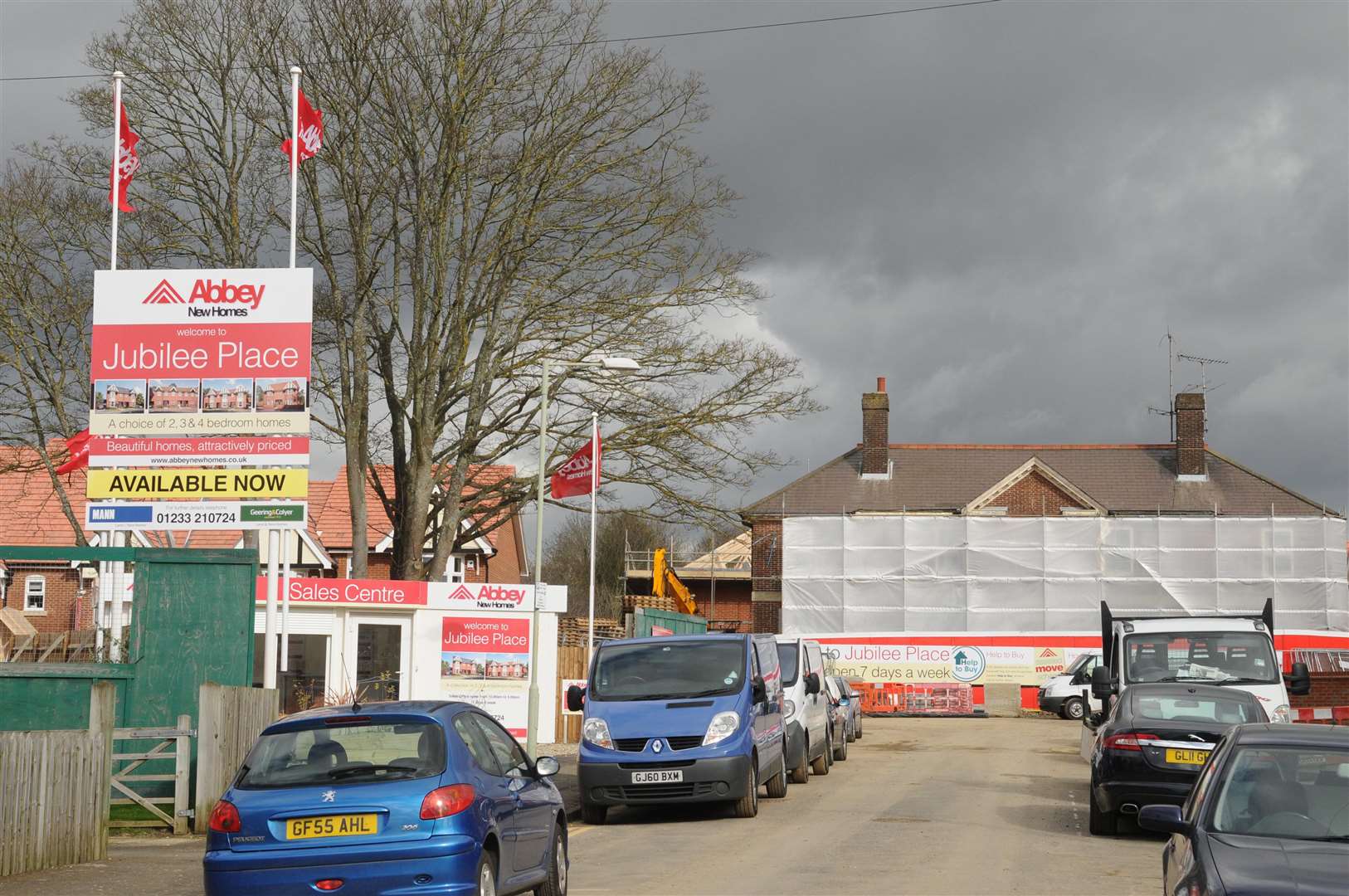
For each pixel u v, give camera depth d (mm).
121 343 27016
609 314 44312
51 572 62656
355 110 41688
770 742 24750
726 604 95812
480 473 52531
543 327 44156
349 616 38375
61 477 64562
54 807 16719
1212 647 25188
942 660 65000
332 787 11727
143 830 20062
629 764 22266
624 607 54719
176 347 26969
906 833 20062
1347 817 10234
